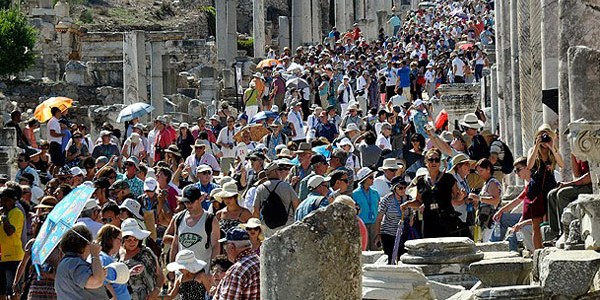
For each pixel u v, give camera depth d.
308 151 38.78
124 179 38.81
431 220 31.12
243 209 31.17
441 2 157.62
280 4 195.88
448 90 56.28
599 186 23.84
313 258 18.61
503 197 38.69
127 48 86.06
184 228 29.27
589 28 27.80
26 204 37.66
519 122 42.94
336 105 77.44
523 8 39.75
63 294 24.89
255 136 57.03
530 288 21.48
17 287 32.31
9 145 57.47
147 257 28.30
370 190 35.41
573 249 23.23
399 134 55.03
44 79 103.06
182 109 98.56
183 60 125.12
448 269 26.75
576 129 23.84
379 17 135.38
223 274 26.41
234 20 109.94
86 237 25.03
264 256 19.00
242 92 100.06
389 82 80.69
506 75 45.88
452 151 40.44
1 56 97.69
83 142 56.94
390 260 30.94
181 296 26.97
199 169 38.16
